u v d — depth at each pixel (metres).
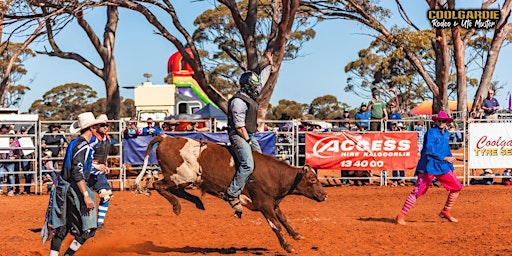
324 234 10.66
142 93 34.72
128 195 17.86
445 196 16.80
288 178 8.85
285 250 8.88
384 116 19.94
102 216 10.23
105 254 9.16
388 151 18.91
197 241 10.24
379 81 56.84
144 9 22.77
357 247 9.46
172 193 9.30
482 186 19.22
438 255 8.82
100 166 9.95
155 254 9.18
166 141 9.24
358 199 16.50
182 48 24.33
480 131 19.09
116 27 29.45
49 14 20.17
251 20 24.14
